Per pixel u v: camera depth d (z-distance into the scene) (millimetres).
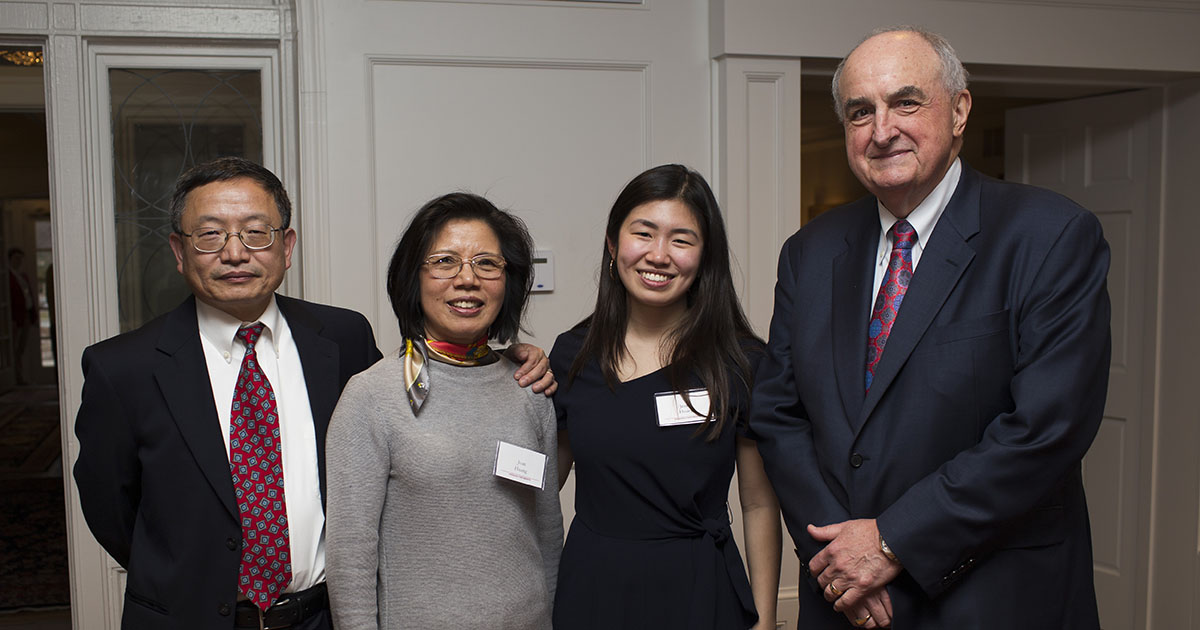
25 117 7914
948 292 1569
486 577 1496
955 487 1462
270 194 1613
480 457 1517
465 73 2885
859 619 1578
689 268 1703
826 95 5578
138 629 1544
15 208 11586
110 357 1581
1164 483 3662
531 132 2945
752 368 1799
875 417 1597
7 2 2689
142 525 1590
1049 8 3211
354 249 2832
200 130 2920
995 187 1664
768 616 1808
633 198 1727
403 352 1574
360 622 1433
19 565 4520
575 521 1802
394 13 2807
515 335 1697
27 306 11492
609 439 1718
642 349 1802
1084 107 3879
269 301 1690
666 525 1705
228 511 1542
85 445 1585
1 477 6363
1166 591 3664
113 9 2750
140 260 2910
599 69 2982
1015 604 1532
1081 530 1633
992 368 1524
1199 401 3535
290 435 1646
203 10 2801
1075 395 1458
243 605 1560
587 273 3016
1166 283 3637
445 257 1510
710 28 3033
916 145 1562
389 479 1512
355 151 2811
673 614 1670
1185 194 3549
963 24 3143
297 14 2754
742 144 3018
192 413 1562
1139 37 3299
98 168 2836
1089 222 1537
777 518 1870
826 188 8266
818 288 1776
